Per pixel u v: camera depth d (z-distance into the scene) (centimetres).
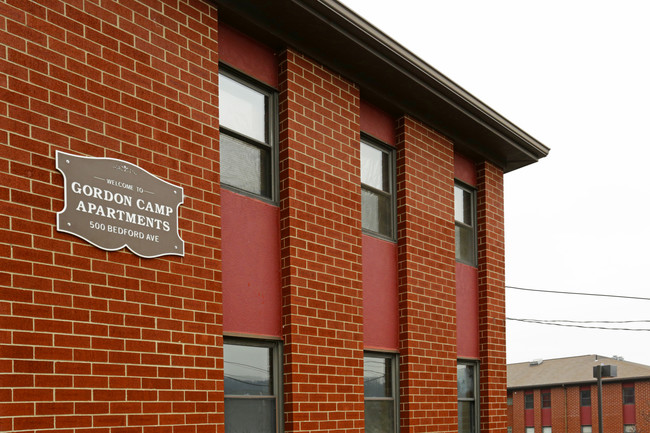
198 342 680
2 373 530
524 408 5556
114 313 612
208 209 713
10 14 571
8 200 550
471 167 1227
